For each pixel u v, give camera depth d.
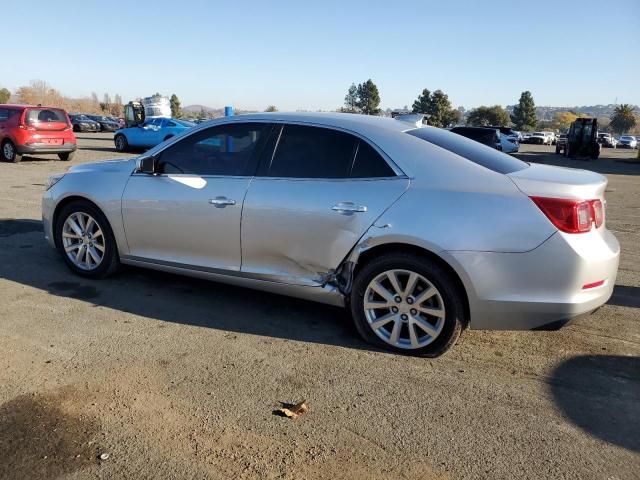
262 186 4.07
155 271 5.44
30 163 15.84
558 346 3.96
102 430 2.81
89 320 4.21
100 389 3.21
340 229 3.77
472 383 3.39
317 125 4.07
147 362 3.56
